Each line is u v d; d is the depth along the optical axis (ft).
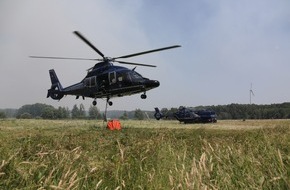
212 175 12.16
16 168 11.07
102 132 46.91
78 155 12.89
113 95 86.69
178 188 10.22
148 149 15.76
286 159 13.51
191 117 130.72
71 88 97.14
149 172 12.59
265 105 449.06
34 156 13.43
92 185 11.05
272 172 12.21
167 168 12.80
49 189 9.92
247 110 453.17
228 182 11.69
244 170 12.79
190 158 14.87
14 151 13.66
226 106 469.57
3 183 10.23
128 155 14.94
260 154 16.34
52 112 464.24
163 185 11.02
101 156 15.31
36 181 10.64
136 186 11.37
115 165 13.10
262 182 11.46
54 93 108.06
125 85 83.66
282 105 442.50
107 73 85.76
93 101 91.20
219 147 16.89
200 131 45.09
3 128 55.57
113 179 11.89
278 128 40.78
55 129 55.11
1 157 12.33
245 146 19.39
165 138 19.56
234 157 14.32
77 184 10.29
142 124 88.12
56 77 108.37
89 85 89.10
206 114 133.59
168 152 15.24
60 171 11.33
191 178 10.52
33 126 65.10
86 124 78.64
